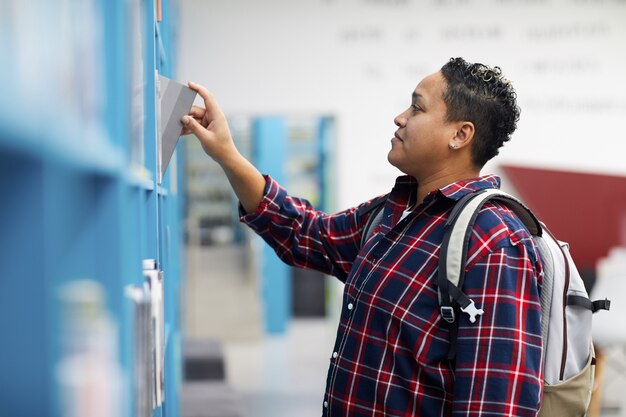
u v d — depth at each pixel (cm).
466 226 168
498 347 161
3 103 48
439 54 547
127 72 103
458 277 165
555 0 546
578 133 552
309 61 543
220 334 857
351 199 547
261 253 891
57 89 58
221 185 867
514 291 164
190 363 513
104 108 84
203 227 860
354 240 211
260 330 859
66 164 61
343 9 543
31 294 61
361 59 545
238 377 661
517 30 548
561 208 552
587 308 181
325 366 709
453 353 167
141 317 115
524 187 551
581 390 177
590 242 551
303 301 1037
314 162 977
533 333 164
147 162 162
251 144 920
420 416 169
